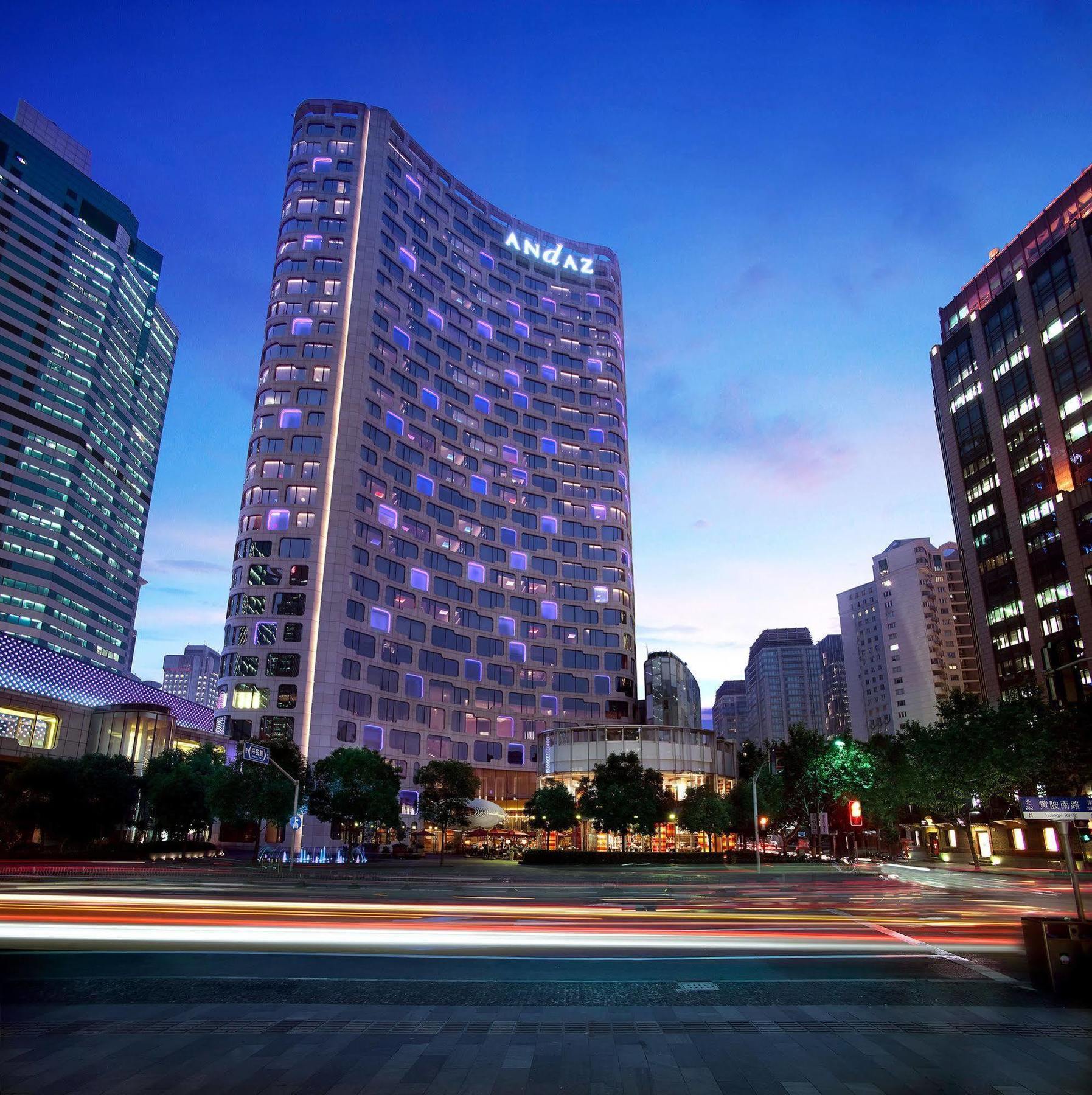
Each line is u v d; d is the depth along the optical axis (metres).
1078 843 70.69
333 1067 8.72
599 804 63.81
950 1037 10.07
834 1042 9.84
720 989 13.02
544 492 124.62
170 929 19.77
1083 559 92.00
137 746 73.81
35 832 61.44
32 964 14.84
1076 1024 10.69
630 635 126.94
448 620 105.38
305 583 88.62
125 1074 8.45
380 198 107.19
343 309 99.81
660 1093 7.96
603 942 18.56
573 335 137.62
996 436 107.56
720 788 85.19
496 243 130.12
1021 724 63.66
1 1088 7.95
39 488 169.25
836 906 29.41
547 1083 8.23
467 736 104.00
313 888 34.88
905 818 101.44
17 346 171.12
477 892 34.81
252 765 58.62
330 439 94.62
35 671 69.06
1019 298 104.44
